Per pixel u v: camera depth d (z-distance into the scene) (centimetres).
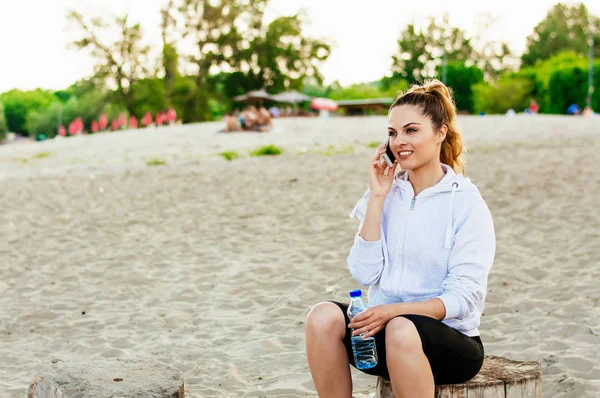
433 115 303
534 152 1639
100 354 520
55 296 679
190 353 513
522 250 768
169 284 702
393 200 314
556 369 442
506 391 288
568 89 5031
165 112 6675
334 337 292
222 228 948
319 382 296
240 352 514
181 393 292
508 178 1241
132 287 698
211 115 7119
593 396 395
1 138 9306
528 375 294
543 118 3169
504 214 952
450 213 298
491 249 297
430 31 9269
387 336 271
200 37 6925
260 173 1456
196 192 1256
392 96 7688
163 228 966
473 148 1784
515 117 3347
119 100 6706
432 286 300
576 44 9494
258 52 7006
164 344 535
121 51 6556
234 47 6988
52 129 9162
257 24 7106
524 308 577
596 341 488
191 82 6975
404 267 303
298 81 7256
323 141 2173
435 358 274
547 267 696
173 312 614
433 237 299
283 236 883
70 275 749
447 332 278
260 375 470
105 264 789
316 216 991
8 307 646
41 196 1305
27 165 2020
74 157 2133
